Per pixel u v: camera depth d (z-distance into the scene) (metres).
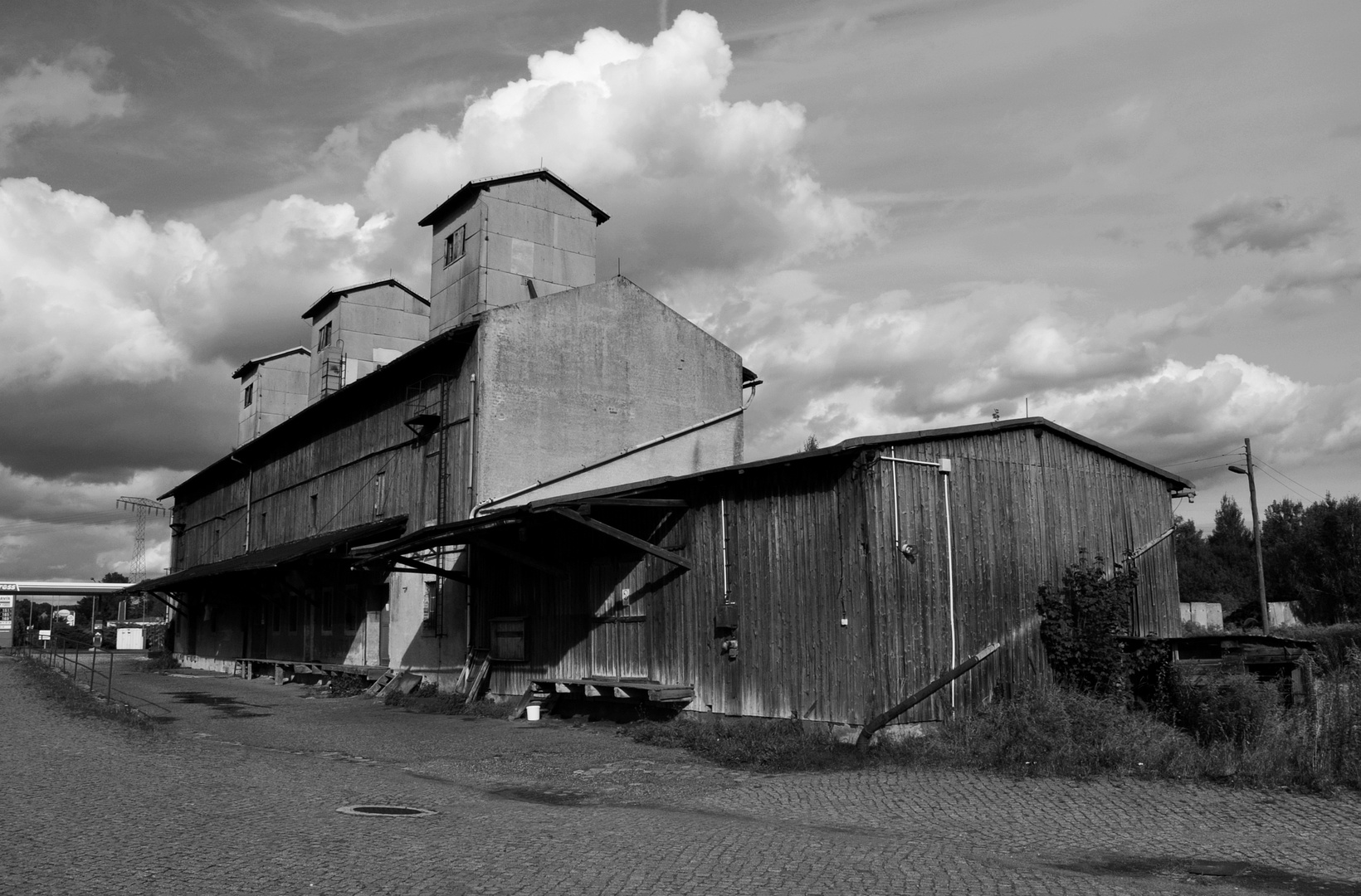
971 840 8.06
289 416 39.91
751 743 12.70
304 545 26.47
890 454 13.16
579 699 17.52
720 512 15.04
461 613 21.23
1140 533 16.81
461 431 21.44
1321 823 8.41
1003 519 14.41
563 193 25.94
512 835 8.12
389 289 34.22
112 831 8.05
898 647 12.66
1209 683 12.48
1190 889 6.59
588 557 17.81
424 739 15.09
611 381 22.41
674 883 6.61
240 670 32.81
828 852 7.54
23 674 28.16
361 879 6.64
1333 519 49.97
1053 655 14.38
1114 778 10.47
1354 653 13.16
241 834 8.02
